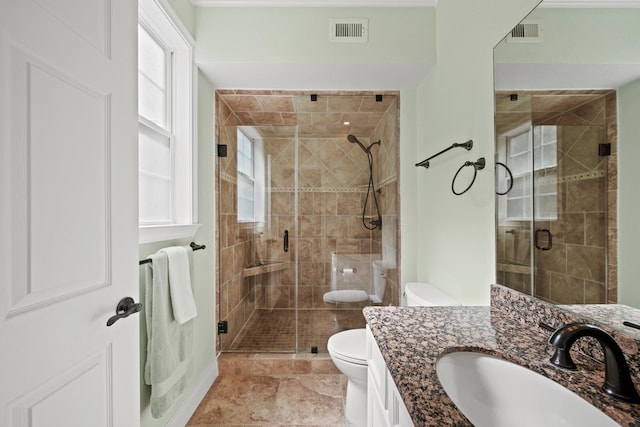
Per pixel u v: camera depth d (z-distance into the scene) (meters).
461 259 1.56
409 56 1.91
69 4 0.75
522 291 1.07
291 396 1.92
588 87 0.79
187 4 1.78
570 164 0.85
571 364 0.73
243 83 2.18
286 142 2.62
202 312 1.98
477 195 1.39
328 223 2.85
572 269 0.84
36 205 0.67
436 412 0.58
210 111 2.17
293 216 2.65
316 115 2.59
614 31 0.71
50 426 0.69
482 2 1.34
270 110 2.61
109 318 0.87
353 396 1.57
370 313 1.14
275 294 2.63
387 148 2.57
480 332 0.96
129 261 0.96
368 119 2.65
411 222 2.34
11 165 0.62
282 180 2.63
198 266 1.92
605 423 0.57
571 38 0.84
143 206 1.49
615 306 0.72
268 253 2.62
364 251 2.83
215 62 1.88
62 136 0.73
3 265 0.60
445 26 1.76
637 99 0.66
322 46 1.90
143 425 1.33
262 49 1.89
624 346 0.69
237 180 2.55
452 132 1.67
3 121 0.60
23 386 0.63
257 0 1.88
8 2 0.60
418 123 2.29
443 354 0.82
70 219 0.75
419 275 2.28
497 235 1.23
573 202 0.84
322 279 2.80
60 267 0.72
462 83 1.54
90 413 0.81
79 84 0.78
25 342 0.64
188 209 1.79
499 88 1.21
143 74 1.54
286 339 2.44
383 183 2.68
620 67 0.70
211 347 2.12
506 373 0.79
